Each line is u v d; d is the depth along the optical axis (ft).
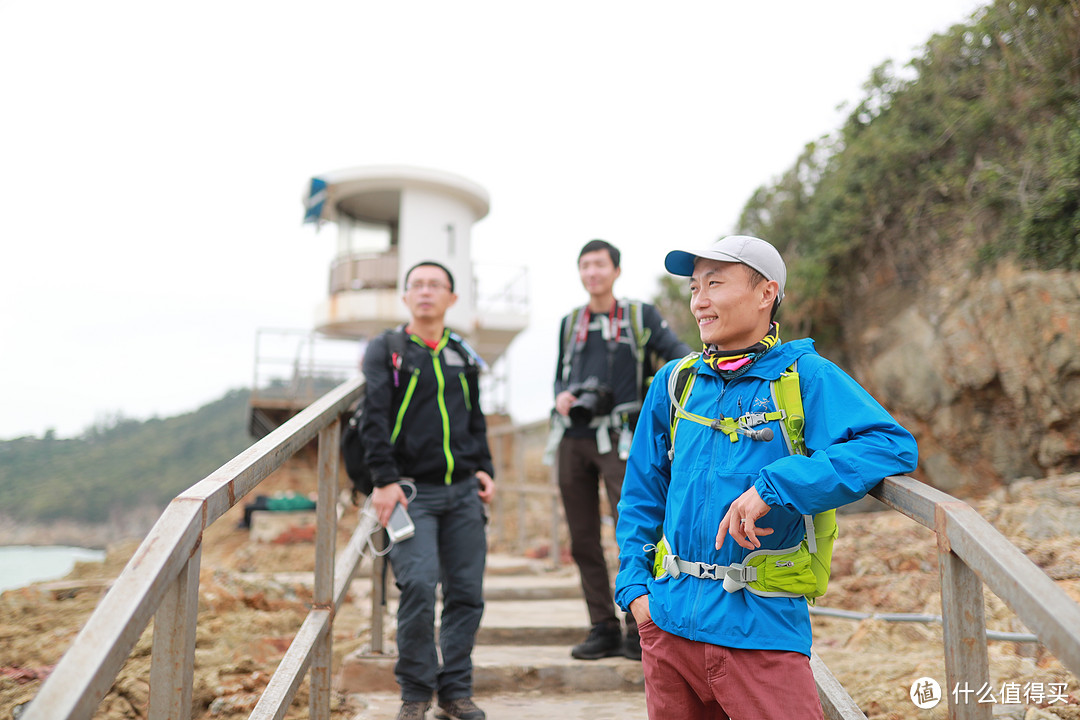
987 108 22.38
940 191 24.00
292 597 16.72
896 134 25.57
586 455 11.07
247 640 12.94
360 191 49.03
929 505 4.25
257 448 5.88
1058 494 14.55
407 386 9.25
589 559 11.19
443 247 48.88
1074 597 10.36
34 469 143.74
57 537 118.73
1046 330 18.94
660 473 5.89
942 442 22.30
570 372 11.46
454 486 9.31
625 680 10.53
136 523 123.24
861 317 26.35
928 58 25.72
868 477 4.46
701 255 5.41
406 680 8.51
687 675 5.10
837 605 13.94
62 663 3.15
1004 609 10.87
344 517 35.47
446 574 9.41
